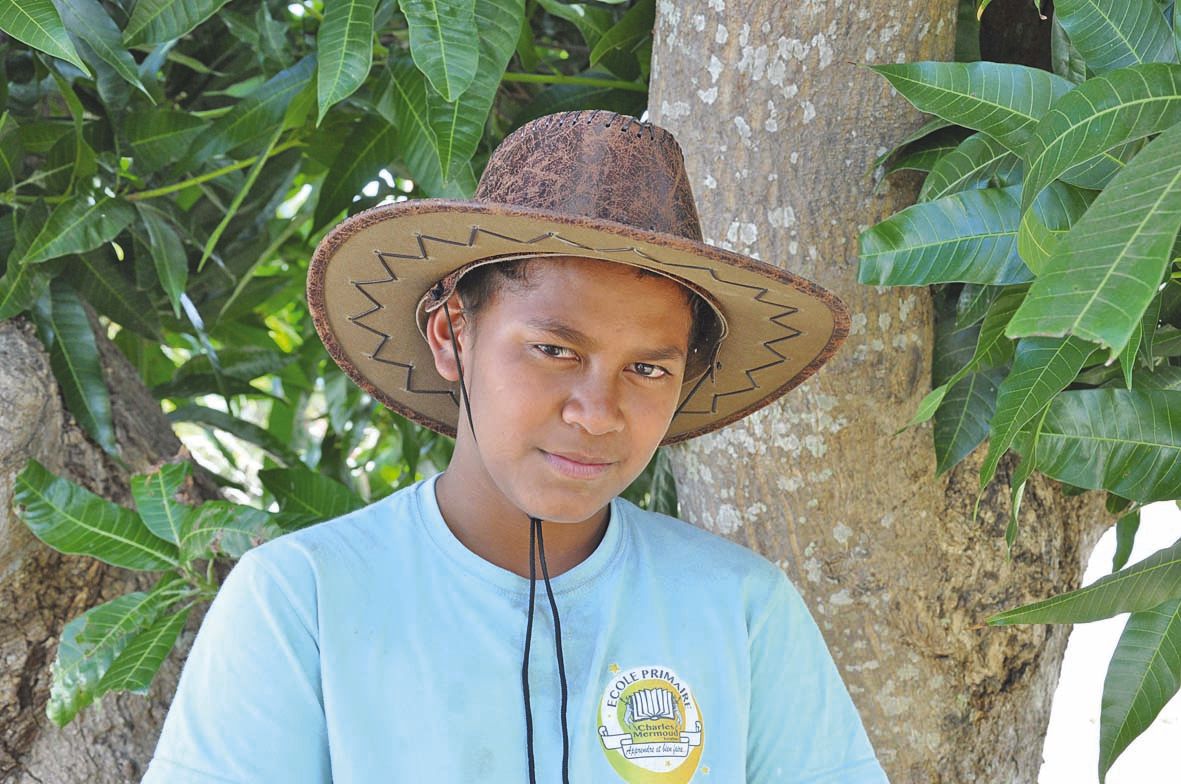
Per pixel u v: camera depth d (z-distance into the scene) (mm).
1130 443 1228
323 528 1119
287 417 2863
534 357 998
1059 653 1679
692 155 1432
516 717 1061
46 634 1673
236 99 2176
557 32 2141
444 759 1038
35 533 1519
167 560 1562
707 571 1167
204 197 2205
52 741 1666
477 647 1074
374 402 2412
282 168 2121
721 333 1152
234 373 2404
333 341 1190
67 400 1737
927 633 1505
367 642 1060
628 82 1829
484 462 1042
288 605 1056
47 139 1868
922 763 1521
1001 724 1567
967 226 1213
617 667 1101
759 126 1387
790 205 1396
